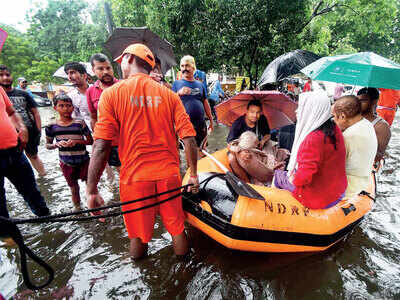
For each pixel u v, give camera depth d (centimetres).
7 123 254
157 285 212
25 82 776
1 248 263
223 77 1833
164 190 207
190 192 256
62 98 298
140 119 188
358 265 233
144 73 200
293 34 1115
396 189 384
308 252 245
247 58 1225
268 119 377
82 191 395
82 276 224
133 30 411
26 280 145
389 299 198
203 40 1134
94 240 276
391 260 240
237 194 232
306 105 221
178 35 1113
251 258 241
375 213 321
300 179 211
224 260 239
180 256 241
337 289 207
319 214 236
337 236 245
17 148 267
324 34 1301
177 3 1009
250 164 291
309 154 207
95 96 329
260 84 592
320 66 333
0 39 195
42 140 746
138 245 234
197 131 420
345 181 229
